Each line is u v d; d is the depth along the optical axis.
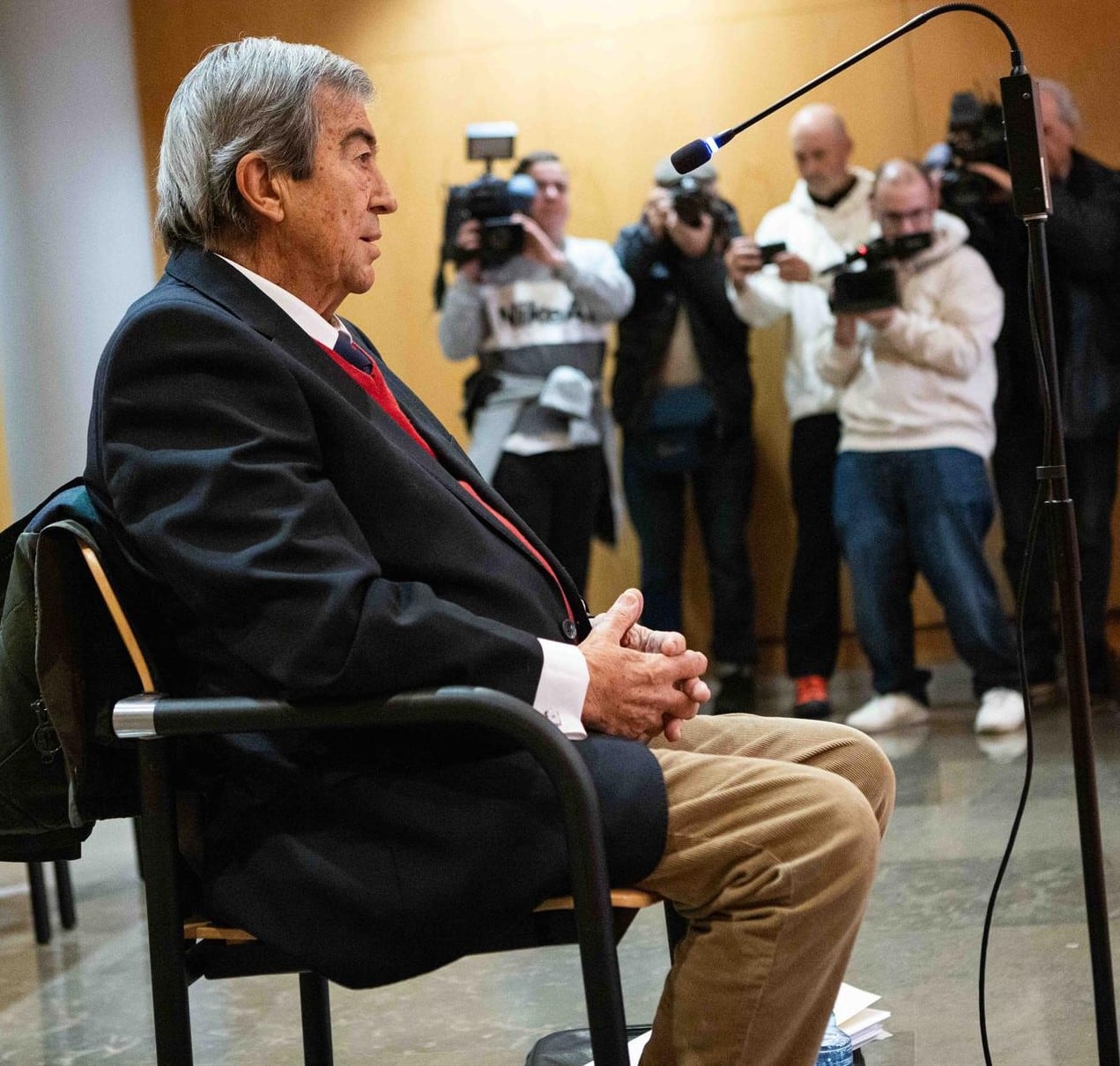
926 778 3.50
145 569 1.39
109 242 5.02
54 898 3.16
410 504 1.44
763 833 1.34
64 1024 2.37
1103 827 2.91
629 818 1.36
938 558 4.07
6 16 4.91
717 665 5.04
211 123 1.50
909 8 4.95
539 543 1.67
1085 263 4.08
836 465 4.29
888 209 4.01
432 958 1.35
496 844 1.35
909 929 2.46
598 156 5.14
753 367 5.06
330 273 1.56
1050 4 4.86
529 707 1.27
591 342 4.35
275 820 1.39
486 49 5.14
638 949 2.54
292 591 1.28
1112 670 4.21
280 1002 2.42
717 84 5.06
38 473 4.81
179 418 1.35
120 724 1.30
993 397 4.17
